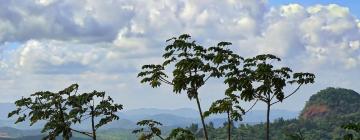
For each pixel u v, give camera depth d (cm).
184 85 2456
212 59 2497
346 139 2316
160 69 2592
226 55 2447
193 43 2514
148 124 2798
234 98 2528
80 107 2966
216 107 2519
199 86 2514
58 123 2919
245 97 2355
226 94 2453
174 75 2531
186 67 2423
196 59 2473
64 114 3008
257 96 2409
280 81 2316
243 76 2448
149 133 2758
